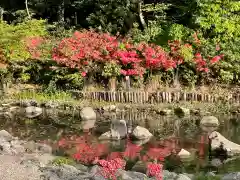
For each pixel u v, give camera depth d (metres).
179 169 9.70
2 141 11.47
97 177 8.44
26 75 18.30
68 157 10.62
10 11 25.88
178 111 14.80
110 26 21.17
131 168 9.82
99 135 12.56
